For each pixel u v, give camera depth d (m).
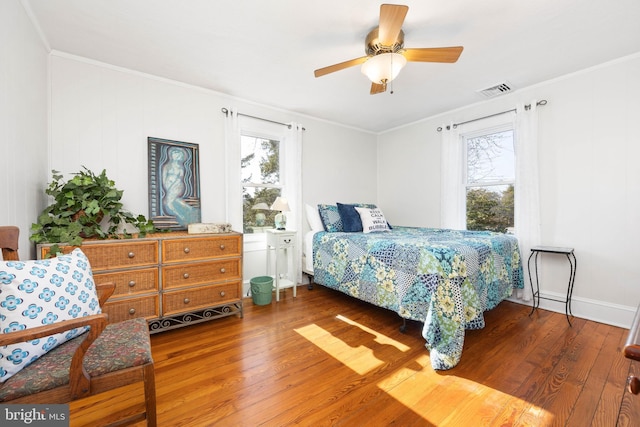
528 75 2.60
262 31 1.94
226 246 2.46
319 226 3.49
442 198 3.52
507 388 1.52
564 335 2.15
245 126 3.18
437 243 2.20
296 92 2.99
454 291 1.85
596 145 2.44
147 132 2.57
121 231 2.42
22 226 1.63
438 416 1.32
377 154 4.53
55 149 2.16
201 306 2.33
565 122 2.61
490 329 2.27
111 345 1.14
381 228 3.34
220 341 2.07
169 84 2.69
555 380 1.58
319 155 3.85
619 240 2.34
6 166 1.42
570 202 2.59
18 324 0.94
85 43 2.08
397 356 1.86
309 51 2.20
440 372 1.67
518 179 2.84
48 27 1.88
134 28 1.90
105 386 1.00
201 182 2.88
